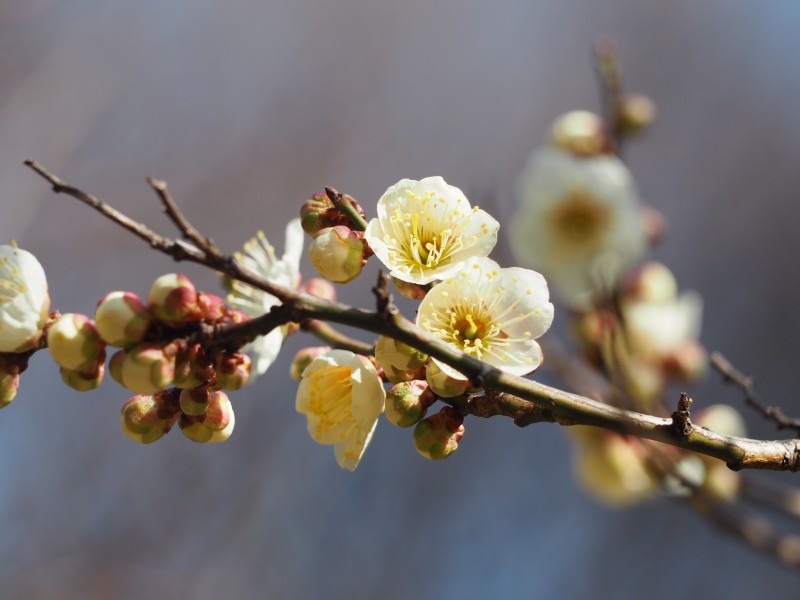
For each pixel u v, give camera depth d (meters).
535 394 0.47
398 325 0.47
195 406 0.48
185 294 0.48
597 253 0.66
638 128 0.69
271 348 0.51
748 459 0.47
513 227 0.69
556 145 0.70
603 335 0.61
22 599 0.97
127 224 0.47
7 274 0.49
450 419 0.48
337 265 0.49
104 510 1.04
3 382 0.49
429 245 0.49
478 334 0.49
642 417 0.47
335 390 0.49
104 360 0.49
